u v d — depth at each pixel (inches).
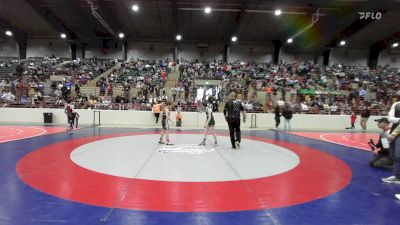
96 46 1489.9
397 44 1395.2
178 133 582.2
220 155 346.3
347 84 1114.1
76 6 989.2
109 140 456.4
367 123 811.4
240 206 179.6
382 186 229.5
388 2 839.1
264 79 1115.3
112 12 1096.8
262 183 230.7
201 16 1123.9
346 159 344.2
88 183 220.4
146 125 755.4
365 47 1528.1
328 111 830.5
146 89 940.6
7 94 848.3
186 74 1155.3
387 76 1258.6
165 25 1272.1
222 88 1001.5
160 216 161.5
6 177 232.8
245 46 1525.6
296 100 930.7
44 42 1501.0
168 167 277.4
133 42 1510.8
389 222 160.4
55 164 281.4
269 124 784.3
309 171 276.1
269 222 156.9
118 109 792.9
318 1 852.6
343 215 169.0
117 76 1104.8
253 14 1068.5
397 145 234.1
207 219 159.2
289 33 1296.8
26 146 384.8
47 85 1033.5
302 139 532.4
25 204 175.3
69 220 153.5
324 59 1499.8
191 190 208.5
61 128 631.2
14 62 1325.0
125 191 203.0
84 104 806.5
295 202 189.0
